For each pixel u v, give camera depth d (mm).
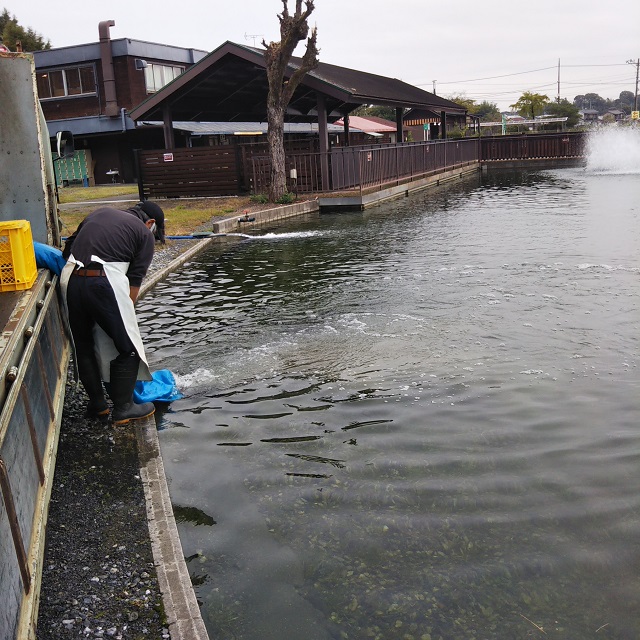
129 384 4805
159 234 5285
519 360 5930
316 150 23203
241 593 3051
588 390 5199
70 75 31141
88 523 3574
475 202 20641
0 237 4043
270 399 5285
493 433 4527
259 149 22719
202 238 14320
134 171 32156
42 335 4008
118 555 3289
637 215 15672
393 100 24750
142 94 31031
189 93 22531
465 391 5277
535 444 4355
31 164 5461
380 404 5094
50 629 2781
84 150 31922
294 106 27750
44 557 3268
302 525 3555
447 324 7102
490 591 3002
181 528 3568
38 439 3408
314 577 3145
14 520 2492
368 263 10852
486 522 3510
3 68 5309
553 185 26266
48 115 31844
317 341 6695
